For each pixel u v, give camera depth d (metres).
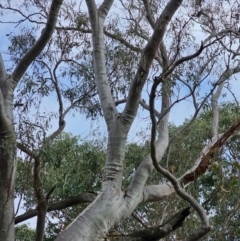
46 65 11.84
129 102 9.01
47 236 13.93
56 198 13.02
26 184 8.67
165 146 10.13
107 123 9.05
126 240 8.52
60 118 11.57
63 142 13.62
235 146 12.31
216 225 14.29
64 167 13.49
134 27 11.25
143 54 9.16
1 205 8.09
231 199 13.73
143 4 11.25
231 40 9.84
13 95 9.18
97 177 13.97
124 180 12.86
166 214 13.18
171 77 9.73
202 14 10.27
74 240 8.07
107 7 10.26
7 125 8.25
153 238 8.64
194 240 8.91
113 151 8.82
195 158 12.66
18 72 9.34
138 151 13.15
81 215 8.36
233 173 10.64
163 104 10.59
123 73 10.57
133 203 8.85
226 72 10.12
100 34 9.90
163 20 9.33
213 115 11.59
